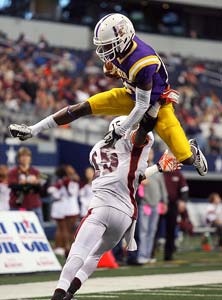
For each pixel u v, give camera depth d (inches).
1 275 1534.2
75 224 2185.0
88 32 4392.2
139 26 4726.9
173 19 4815.5
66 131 3201.3
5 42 3634.4
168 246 2058.3
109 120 3309.5
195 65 4350.4
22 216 1617.9
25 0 4264.3
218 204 2615.7
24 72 3358.8
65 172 2128.4
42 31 4220.0
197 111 3799.2
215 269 1782.7
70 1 4503.0
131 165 997.2
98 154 1008.2
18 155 1861.5
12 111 2974.9
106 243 1007.0
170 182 2036.2
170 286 1390.3
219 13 4837.6
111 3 4613.7
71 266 964.6
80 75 3742.6
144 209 1900.8
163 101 1010.1
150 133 1017.5
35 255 1603.1
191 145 1041.5
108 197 989.2
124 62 980.6
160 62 991.6
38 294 1256.8
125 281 1483.8
